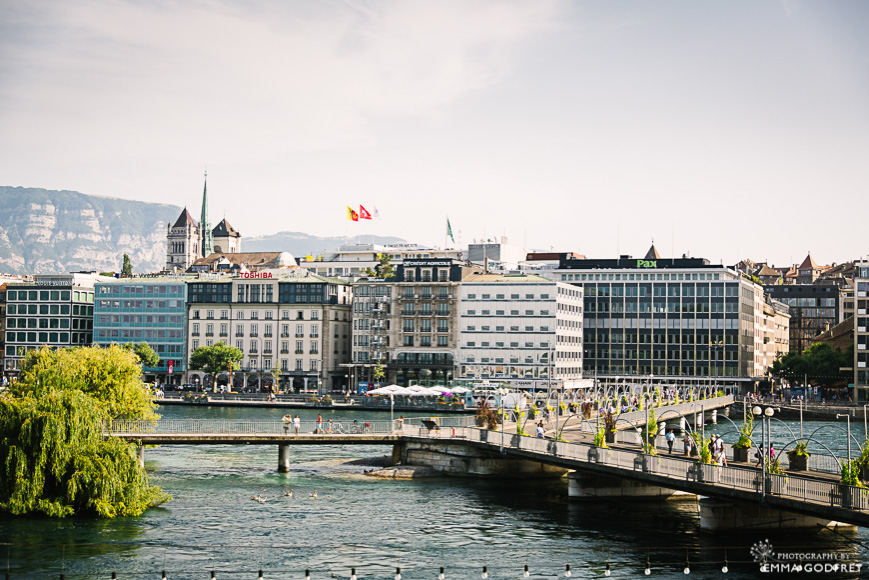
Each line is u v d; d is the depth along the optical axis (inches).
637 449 3496.6
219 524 2940.5
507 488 3700.8
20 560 2481.5
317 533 2842.0
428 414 7480.3
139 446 3831.2
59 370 3730.3
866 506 2116.1
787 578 2357.3
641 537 2785.4
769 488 2399.1
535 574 2413.9
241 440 4008.4
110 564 2471.7
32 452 2913.4
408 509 3225.9
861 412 7770.7
